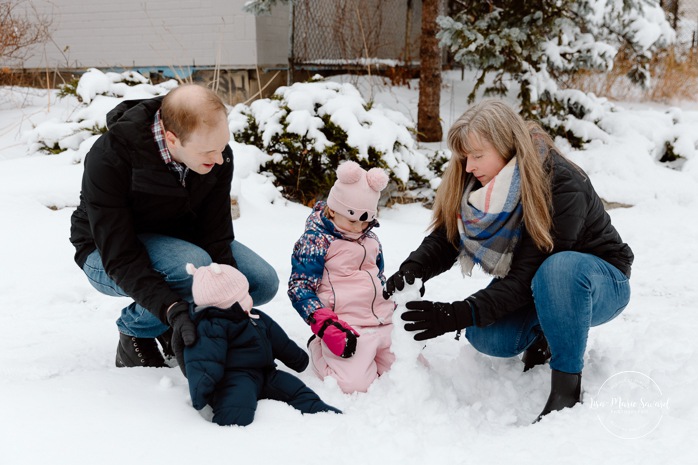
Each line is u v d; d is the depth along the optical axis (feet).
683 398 7.49
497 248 7.93
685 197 22.03
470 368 9.02
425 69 26.84
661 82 38.19
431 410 7.48
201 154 7.06
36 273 13.10
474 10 26.45
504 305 7.77
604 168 23.38
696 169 23.50
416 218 20.13
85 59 32.40
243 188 18.85
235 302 7.63
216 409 7.06
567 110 26.07
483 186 8.12
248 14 28.60
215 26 29.30
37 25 31.55
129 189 7.49
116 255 7.47
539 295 7.60
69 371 8.86
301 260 9.04
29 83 33.65
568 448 6.41
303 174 20.34
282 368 8.87
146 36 30.76
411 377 7.64
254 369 7.64
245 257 9.13
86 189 7.45
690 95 37.73
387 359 8.79
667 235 18.15
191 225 8.66
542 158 7.75
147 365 8.77
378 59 37.27
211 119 6.85
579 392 7.78
